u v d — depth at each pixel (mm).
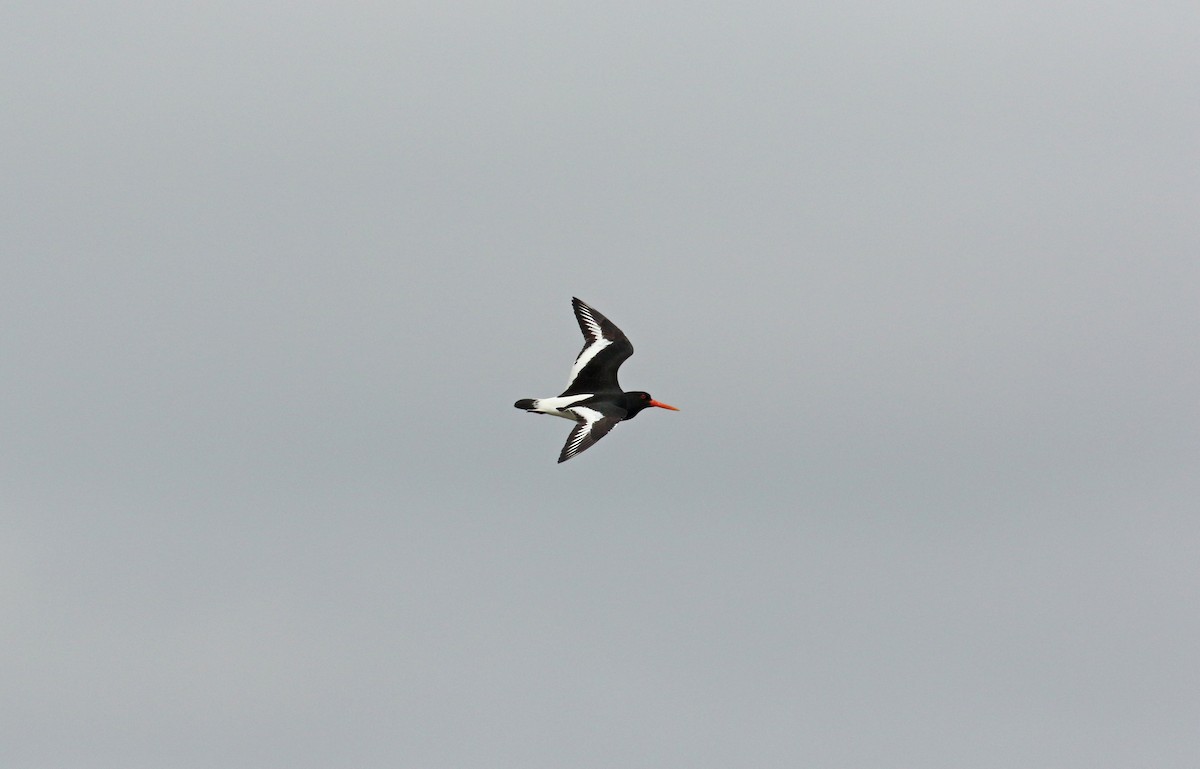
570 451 19484
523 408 21078
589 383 21516
